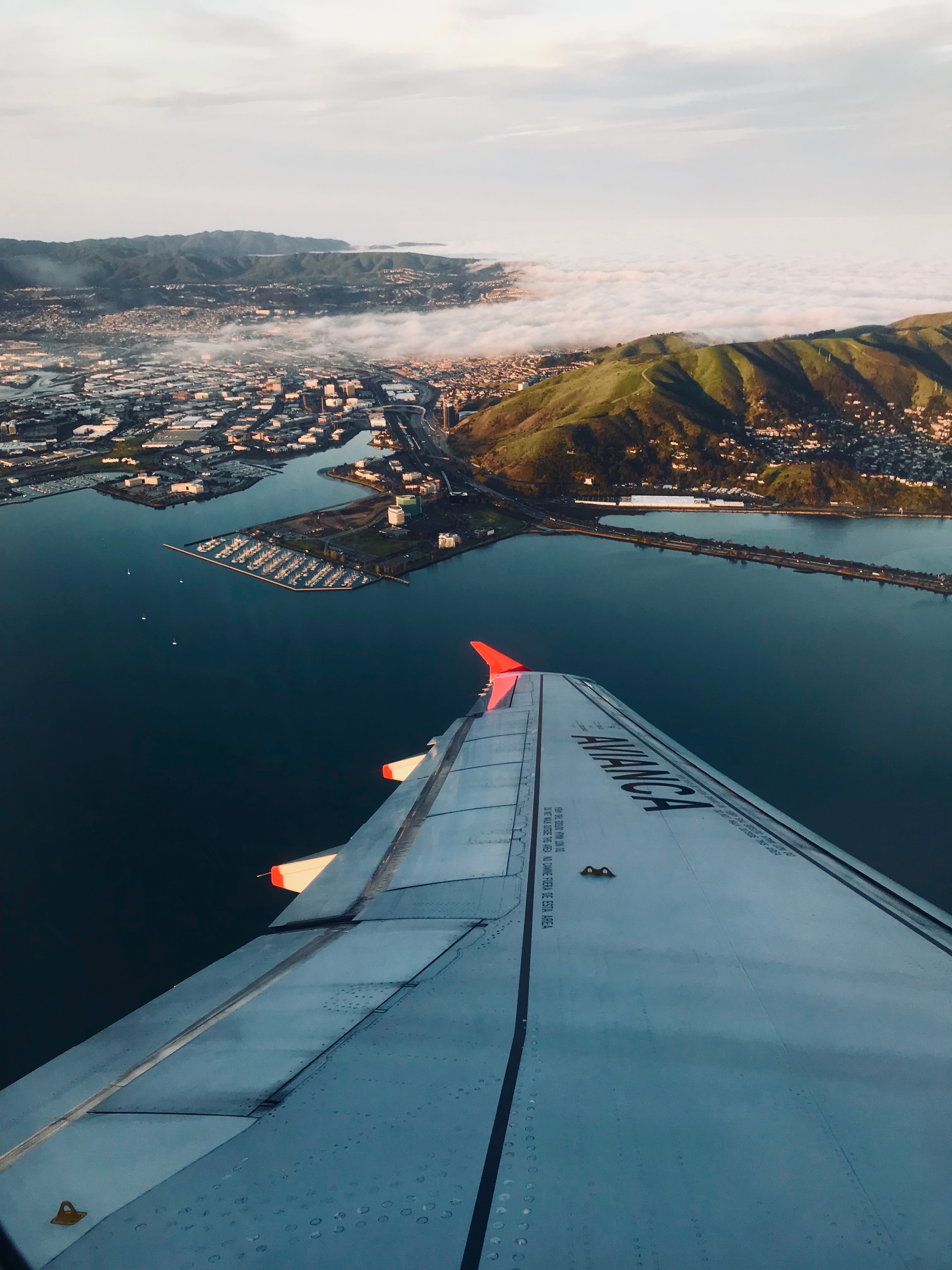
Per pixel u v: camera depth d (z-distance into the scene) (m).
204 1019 15.30
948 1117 11.20
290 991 15.81
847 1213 9.28
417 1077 12.22
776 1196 9.46
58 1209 9.79
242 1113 11.63
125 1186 10.14
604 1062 12.48
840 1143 10.56
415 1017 14.16
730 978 15.15
